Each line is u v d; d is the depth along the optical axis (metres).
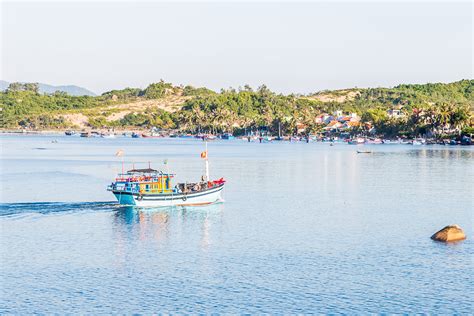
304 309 52.97
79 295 56.25
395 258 68.31
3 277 61.31
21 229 83.12
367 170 181.50
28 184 138.75
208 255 69.56
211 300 54.97
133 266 65.12
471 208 103.25
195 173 169.25
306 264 65.88
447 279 60.81
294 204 107.06
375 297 55.84
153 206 99.25
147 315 51.59
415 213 98.12
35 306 53.56
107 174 166.88
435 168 188.50
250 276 61.69
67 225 85.81
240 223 88.12
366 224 88.12
